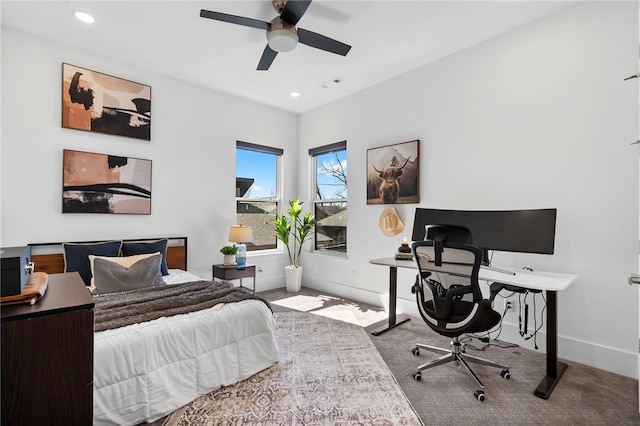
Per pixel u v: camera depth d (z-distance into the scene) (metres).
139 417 1.74
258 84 4.13
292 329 3.24
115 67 3.46
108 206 3.39
